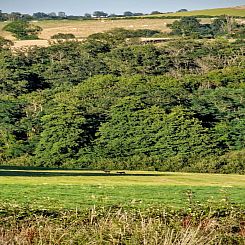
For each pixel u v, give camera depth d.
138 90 108.06
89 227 11.25
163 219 12.25
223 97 106.12
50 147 96.56
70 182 61.03
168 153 95.75
